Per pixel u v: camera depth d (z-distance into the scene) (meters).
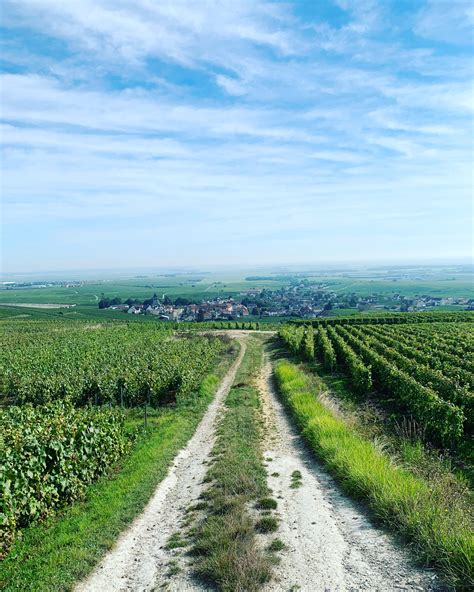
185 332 70.88
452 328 53.44
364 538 8.06
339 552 7.69
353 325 69.75
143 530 9.88
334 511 9.48
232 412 21.06
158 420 20.52
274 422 18.67
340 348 35.84
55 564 8.43
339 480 11.21
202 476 12.88
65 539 9.46
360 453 11.70
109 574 8.13
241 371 35.72
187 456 15.49
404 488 9.04
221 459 14.04
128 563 8.48
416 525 7.69
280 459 13.70
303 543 8.14
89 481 12.89
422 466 11.97
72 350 40.88
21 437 12.21
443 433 14.59
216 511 9.95
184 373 25.95
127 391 25.45
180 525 9.76
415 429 16.36
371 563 7.21
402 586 6.49
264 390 26.64
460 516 8.01
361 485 9.94
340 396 24.03
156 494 11.97
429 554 6.96
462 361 26.70
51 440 11.92
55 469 11.59
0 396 30.00
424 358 28.52
